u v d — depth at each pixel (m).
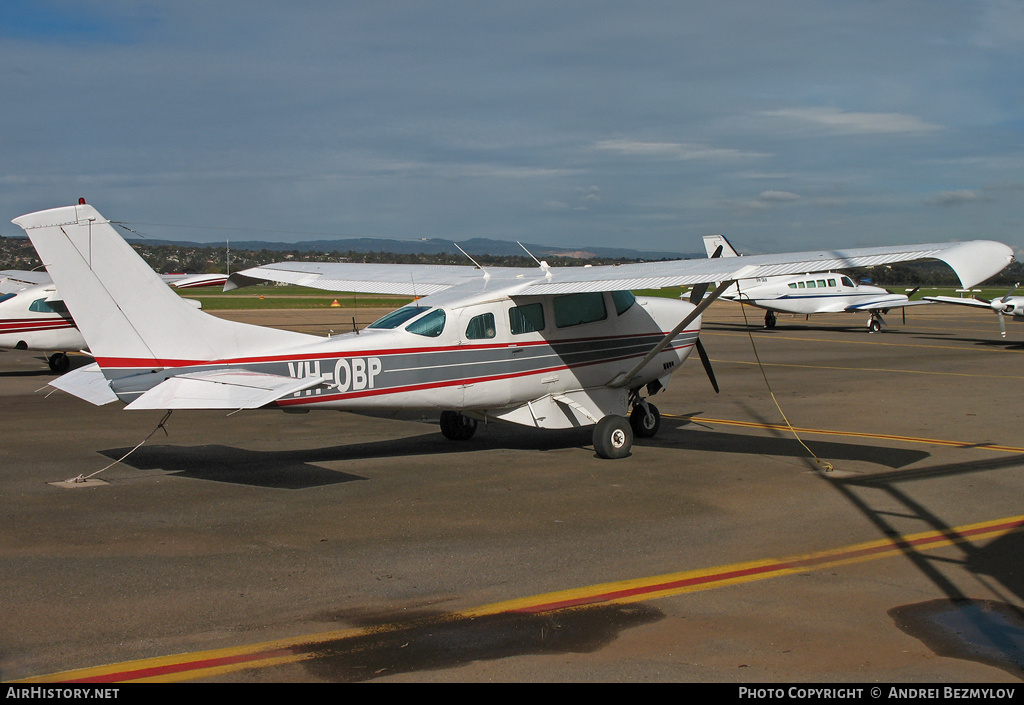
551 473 8.72
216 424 11.83
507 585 5.35
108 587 5.26
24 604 4.96
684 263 8.82
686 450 10.05
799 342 27.14
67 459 9.30
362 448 10.11
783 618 4.80
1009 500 7.57
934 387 16.14
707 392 15.57
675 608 4.96
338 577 5.48
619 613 4.88
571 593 5.20
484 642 4.47
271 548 6.11
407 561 5.83
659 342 10.58
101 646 4.39
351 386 8.52
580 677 4.06
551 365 9.73
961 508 7.29
